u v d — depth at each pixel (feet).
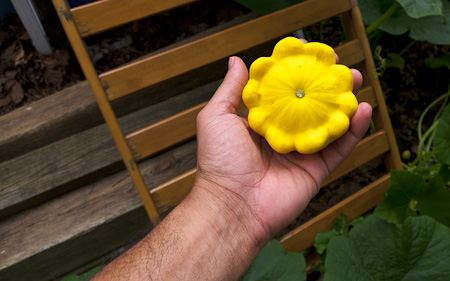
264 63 1.09
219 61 2.23
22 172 2.10
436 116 2.43
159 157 2.17
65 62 2.37
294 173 1.17
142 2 1.54
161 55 1.60
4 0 2.43
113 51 2.46
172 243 1.00
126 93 1.59
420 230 1.67
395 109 2.60
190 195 1.13
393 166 2.03
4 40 2.38
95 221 1.98
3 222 2.06
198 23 2.58
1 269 1.91
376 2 2.19
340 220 1.96
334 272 1.64
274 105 1.06
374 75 1.90
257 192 1.12
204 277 0.99
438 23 2.09
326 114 1.05
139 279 0.95
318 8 1.78
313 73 1.07
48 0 2.16
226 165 1.11
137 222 2.09
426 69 2.68
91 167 2.08
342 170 1.94
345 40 2.45
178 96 2.26
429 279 1.61
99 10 1.50
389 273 1.66
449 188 2.19
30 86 2.33
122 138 1.61
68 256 2.05
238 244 1.07
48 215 2.05
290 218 1.14
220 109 1.16
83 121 2.19
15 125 2.12
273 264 1.68
